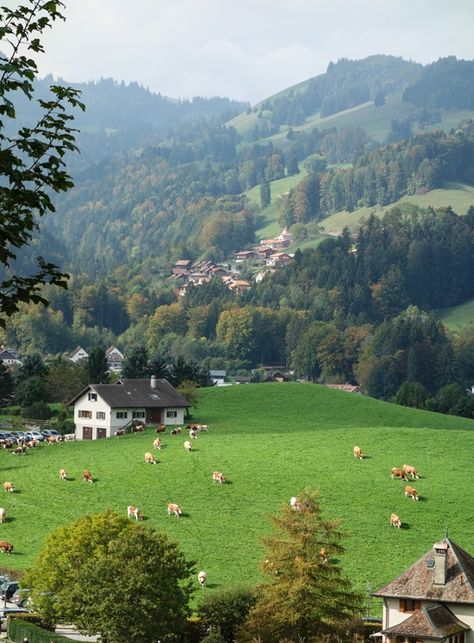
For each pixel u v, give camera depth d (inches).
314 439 6176.2
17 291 975.6
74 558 3378.4
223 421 7436.0
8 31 967.0
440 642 2977.4
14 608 3656.5
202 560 4313.5
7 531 4854.8
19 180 976.3
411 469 5403.5
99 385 7249.0
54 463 5964.6
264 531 4709.6
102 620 3075.8
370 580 4062.5
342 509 4948.3
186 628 3243.1
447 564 3225.9
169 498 5221.5
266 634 3093.0
